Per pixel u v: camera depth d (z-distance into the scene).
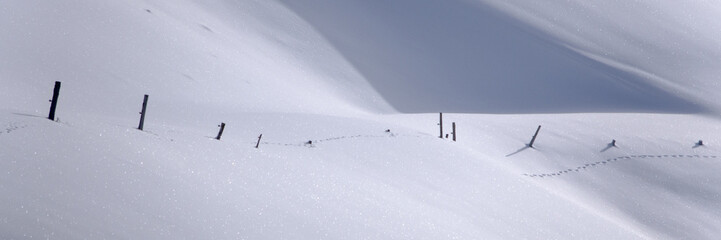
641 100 61.84
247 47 55.03
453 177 25.41
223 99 39.91
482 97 61.47
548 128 43.09
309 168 21.19
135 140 18.42
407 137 29.19
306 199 18.12
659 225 32.78
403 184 23.52
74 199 13.89
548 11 76.31
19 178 13.96
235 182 17.64
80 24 42.81
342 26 68.06
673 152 41.72
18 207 12.89
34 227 12.49
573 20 75.31
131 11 48.19
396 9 72.81
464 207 22.59
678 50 73.25
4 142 15.59
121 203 14.40
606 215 32.25
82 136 17.38
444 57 66.75
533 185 27.30
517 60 67.50
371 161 25.70
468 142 38.06
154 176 16.12
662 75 67.19
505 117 45.22
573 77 65.31
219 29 55.88
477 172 26.58
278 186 18.42
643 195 35.72
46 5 43.06
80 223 13.16
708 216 34.50
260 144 26.41
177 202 15.26
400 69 63.47
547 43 70.25
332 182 20.31
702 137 45.59
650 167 39.00
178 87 39.75
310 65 58.72
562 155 39.03
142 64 41.19
